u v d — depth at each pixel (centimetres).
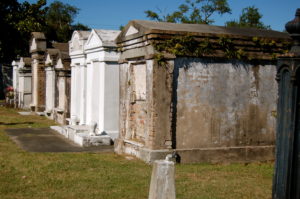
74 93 1950
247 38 1184
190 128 1152
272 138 1255
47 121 2308
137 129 1277
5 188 828
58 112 2241
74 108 1955
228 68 1192
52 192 809
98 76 1641
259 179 967
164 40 1100
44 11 3519
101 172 991
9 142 1499
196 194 810
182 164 1123
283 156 562
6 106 3297
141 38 1157
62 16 7338
